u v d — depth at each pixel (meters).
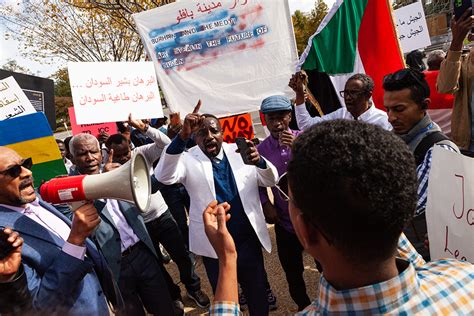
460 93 3.02
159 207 3.26
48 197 1.52
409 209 0.72
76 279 1.58
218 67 3.91
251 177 2.54
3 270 1.36
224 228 1.12
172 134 3.80
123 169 1.49
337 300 0.76
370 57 3.54
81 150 2.63
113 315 2.03
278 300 3.29
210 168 2.50
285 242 2.78
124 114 3.50
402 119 1.82
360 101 2.83
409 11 5.61
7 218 1.68
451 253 1.33
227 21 3.84
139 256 2.63
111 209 2.58
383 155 0.70
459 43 2.68
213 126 2.49
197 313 3.38
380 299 0.73
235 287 1.03
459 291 0.80
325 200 0.71
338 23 3.53
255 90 3.90
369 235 0.71
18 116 2.53
